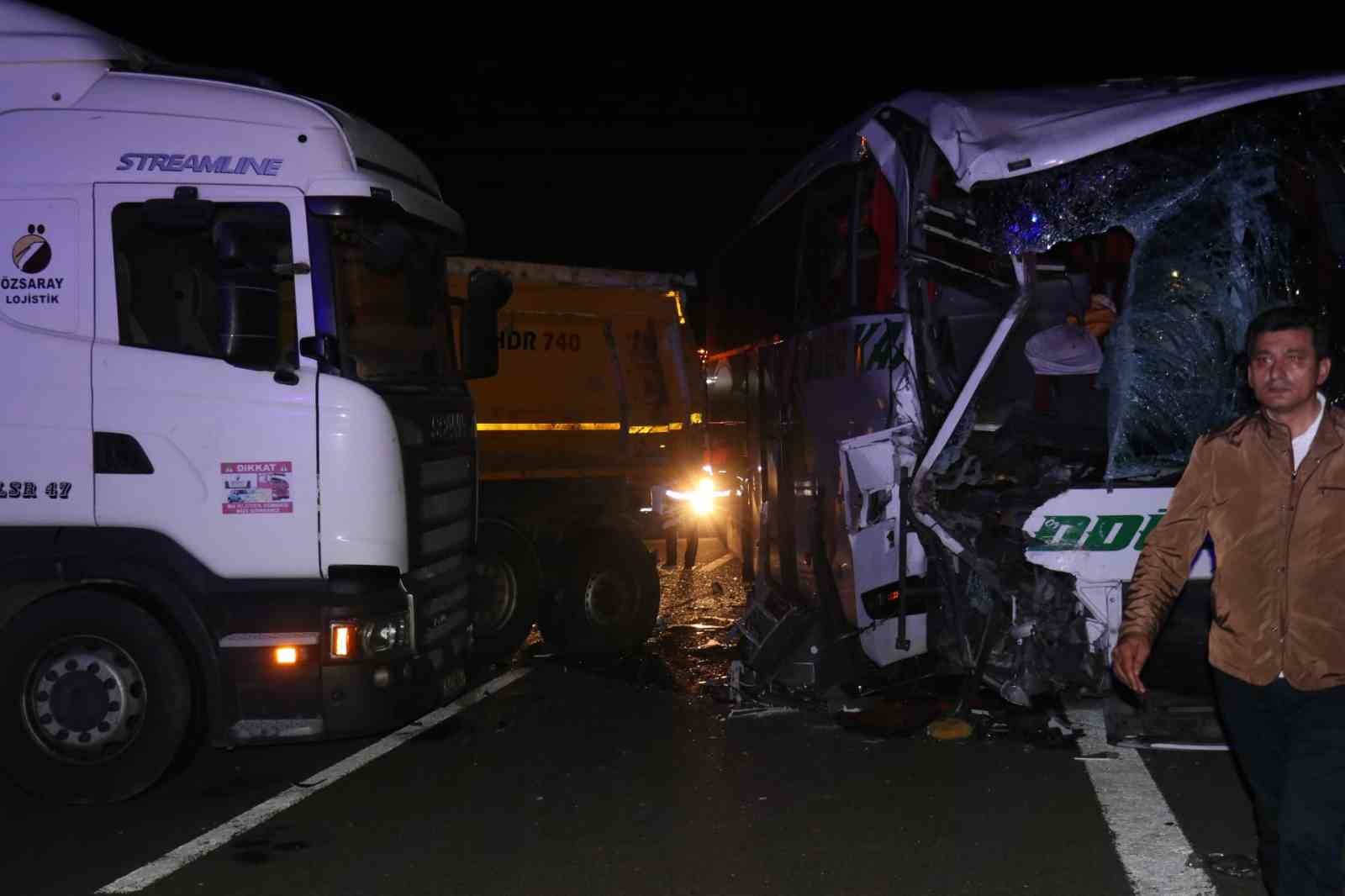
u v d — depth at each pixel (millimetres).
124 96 6066
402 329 6645
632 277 10750
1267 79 6547
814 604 8117
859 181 7277
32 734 5746
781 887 4742
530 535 9281
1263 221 6883
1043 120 6434
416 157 7020
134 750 5742
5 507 5871
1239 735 3758
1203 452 3809
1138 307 6945
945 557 6859
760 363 9719
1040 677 6688
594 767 6379
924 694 7453
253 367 5848
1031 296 6418
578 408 10172
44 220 5918
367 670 5863
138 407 5855
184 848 5250
